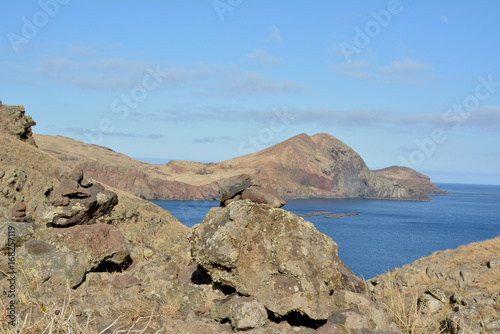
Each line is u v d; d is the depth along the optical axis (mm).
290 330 5859
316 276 6402
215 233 6434
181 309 6719
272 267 6402
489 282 11164
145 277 7941
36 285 7035
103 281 7969
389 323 6578
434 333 7258
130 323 5906
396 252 94375
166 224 31469
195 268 8234
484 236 137875
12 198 24594
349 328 6074
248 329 5828
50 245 8172
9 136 38750
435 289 10344
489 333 7594
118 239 9609
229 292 7246
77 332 4762
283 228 6680
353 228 154000
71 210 9312
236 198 7160
